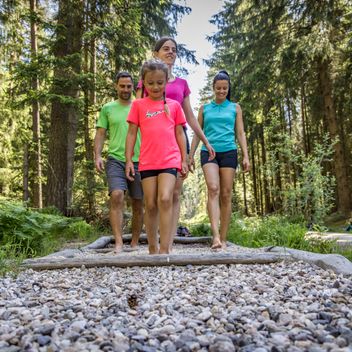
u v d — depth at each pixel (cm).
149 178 321
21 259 290
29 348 118
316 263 260
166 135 320
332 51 1102
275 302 174
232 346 117
